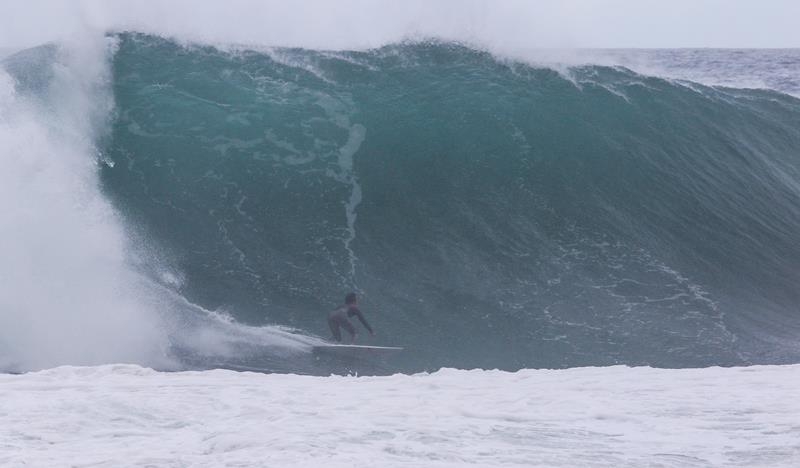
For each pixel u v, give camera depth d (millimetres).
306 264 51906
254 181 58375
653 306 49000
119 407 21141
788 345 45531
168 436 18562
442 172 60625
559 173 61344
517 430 19281
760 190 62812
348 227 55469
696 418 20578
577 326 46625
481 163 61594
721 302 50188
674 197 60938
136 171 57906
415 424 19734
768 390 24656
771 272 54625
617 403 22734
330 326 44344
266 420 20188
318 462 15625
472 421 20375
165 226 54000
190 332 43875
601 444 17953
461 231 55625
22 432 18609
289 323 46344
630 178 61719
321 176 59406
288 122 63562
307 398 23453
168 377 28406
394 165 60969
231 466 15492
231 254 52188
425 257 53062
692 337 46000
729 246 56750
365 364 41750
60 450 17109
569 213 57969
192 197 56625
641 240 56094
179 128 61531
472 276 51344
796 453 16922
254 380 28047
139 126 61188
